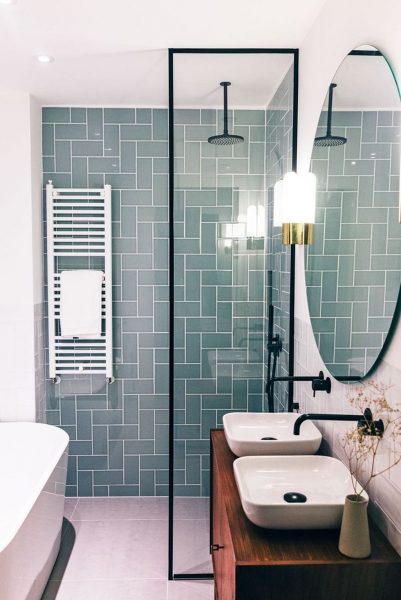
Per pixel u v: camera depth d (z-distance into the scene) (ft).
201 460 10.85
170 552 9.82
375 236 5.41
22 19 7.96
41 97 11.84
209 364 11.00
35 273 12.00
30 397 12.01
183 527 10.39
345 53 6.61
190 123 10.43
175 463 10.83
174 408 10.98
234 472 6.44
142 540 10.95
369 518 5.69
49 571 9.48
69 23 8.10
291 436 8.07
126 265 12.72
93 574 9.72
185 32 8.54
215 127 10.43
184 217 10.69
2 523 10.55
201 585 9.45
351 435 5.68
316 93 8.08
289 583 4.90
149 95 11.71
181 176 10.57
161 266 12.76
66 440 10.59
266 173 10.58
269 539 5.33
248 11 7.82
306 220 7.16
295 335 9.64
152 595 9.14
